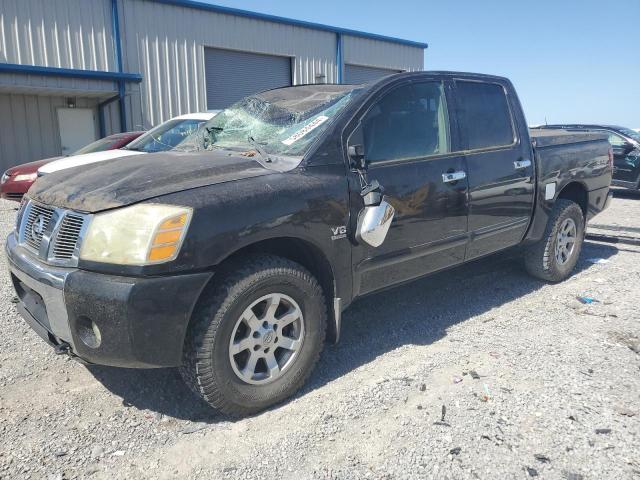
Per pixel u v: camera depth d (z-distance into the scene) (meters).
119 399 3.23
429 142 4.01
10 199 9.98
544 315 4.54
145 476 2.54
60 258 2.82
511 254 5.13
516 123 4.80
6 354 3.77
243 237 2.85
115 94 15.85
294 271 3.08
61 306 2.75
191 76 18.47
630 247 6.94
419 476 2.51
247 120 4.05
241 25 19.50
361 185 3.43
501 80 4.84
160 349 2.68
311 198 3.15
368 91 3.70
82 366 3.63
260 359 3.14
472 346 3.91
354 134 3.51
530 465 2.57
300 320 3.18
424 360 3.69
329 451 2.71
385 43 24.47
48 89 14.34
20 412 3.07
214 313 2.79
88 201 2.81
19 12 15.11
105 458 2.67
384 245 3.61
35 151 16.03
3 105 15.39
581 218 5.51
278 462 2.63
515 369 3.54
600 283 5.40
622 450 2.67
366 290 3.63
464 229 4.20
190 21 18.22
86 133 16.84
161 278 2.63
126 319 2.59
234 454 2.70
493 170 4.41
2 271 5.73
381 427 2.90
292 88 4.34
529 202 4.82
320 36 21.97
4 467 2.59
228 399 2.90
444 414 3.01
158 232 2.63
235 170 3.16
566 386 3.30
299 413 3.06
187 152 3.95
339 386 3.36
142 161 3.42
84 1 16.11
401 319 4.48
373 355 3.80
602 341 3.97
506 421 2.93
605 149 5.84
